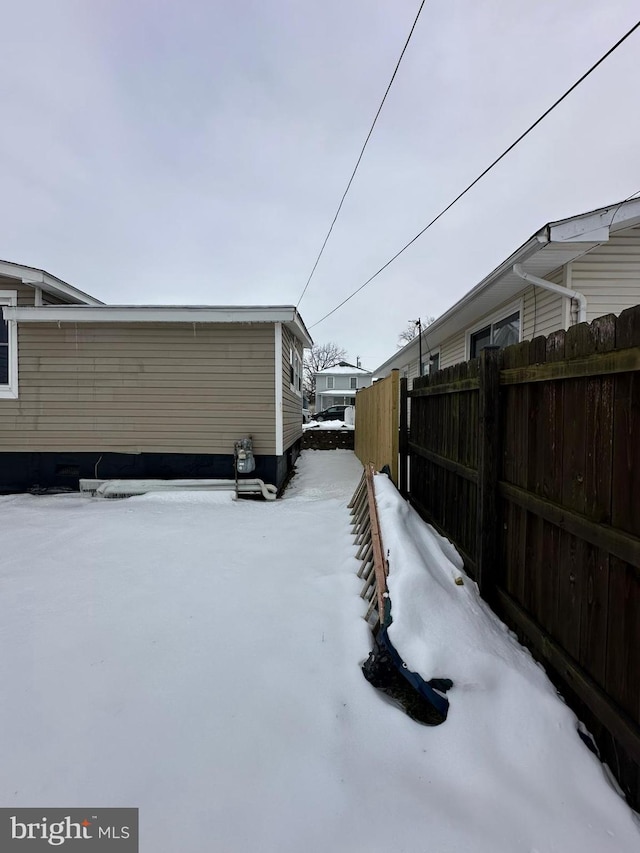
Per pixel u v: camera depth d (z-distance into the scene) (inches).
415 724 63.7
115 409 235.6
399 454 190.2
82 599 104.2
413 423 182.9
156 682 73.1
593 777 54.3
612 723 52.3
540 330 196.2
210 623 92.3
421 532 118.9
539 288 196.4
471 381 105.7
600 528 55.1
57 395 235.3
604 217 150.7
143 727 63.2
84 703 68.1
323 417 935.0
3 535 156.2
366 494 162.9
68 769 56.1
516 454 85.8
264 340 233.0
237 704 68.0
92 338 233.3
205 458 236.1
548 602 72.1
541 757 56.7
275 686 72.1
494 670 68.5
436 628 75.0
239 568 123.3
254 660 79.0
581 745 58.6
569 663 62.9
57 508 201.0
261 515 185.8
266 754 58.5
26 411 235.9
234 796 52.2
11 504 210.1
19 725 63.6
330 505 201.8
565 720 61.6
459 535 119.7
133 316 222.4
